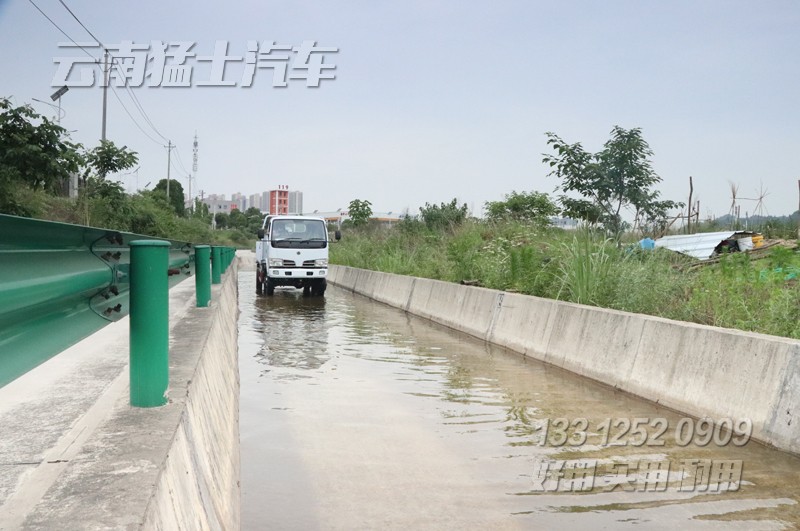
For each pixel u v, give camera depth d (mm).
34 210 19047
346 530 3816
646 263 10375
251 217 107125
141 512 2121
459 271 15992
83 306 4410
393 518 3984
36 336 3395
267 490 4445
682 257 11328
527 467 4914
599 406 6828
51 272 3439
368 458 5121
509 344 10789
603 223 13672
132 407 3451
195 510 2879
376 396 7191
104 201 27219
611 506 4164
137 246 3455
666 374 6996
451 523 3912
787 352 5621
